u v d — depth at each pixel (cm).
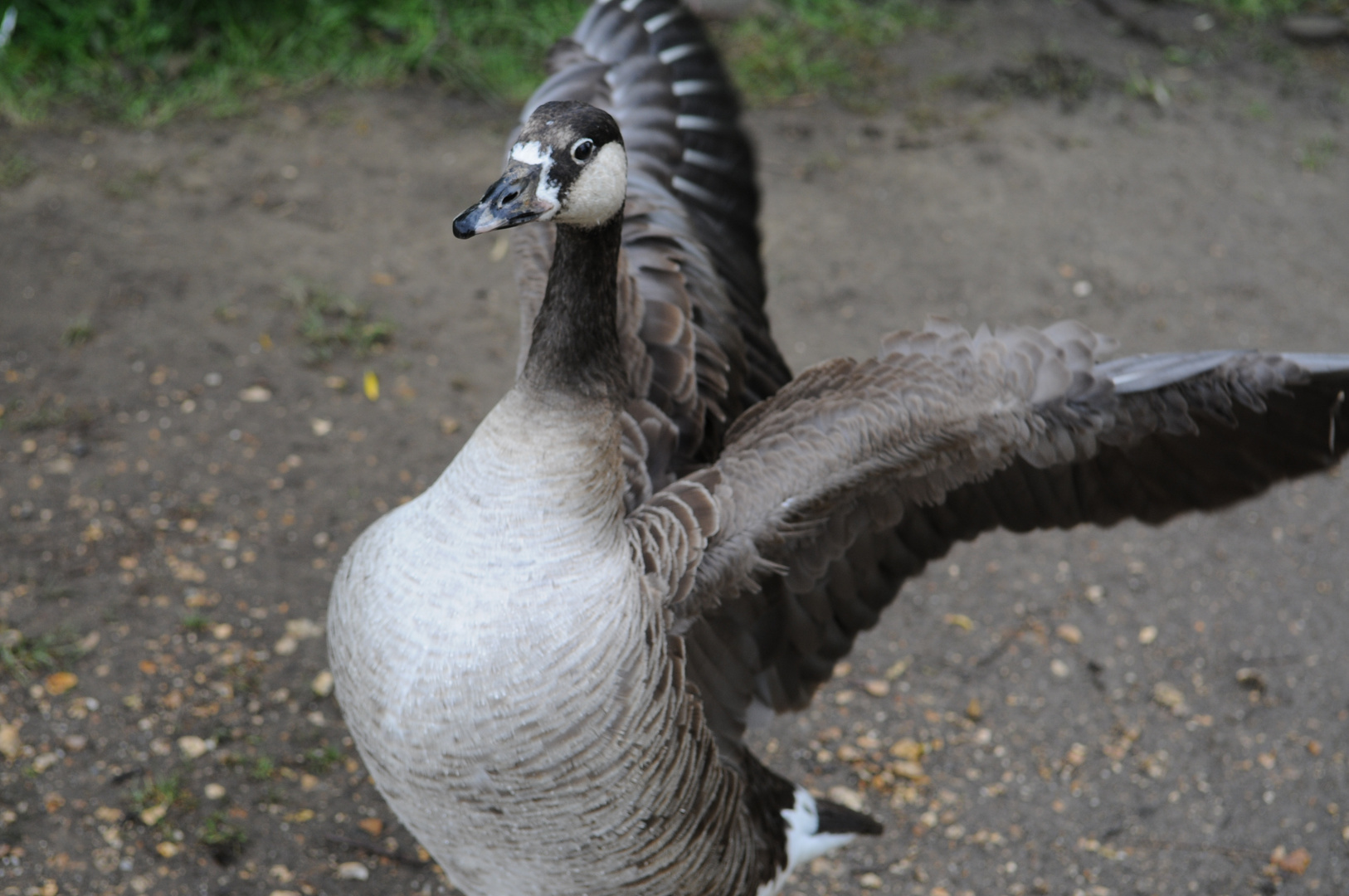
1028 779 420
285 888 359
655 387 321
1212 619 488
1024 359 288
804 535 291
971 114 794
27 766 379
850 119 775
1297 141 804
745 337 362
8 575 440
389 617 252
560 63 381
